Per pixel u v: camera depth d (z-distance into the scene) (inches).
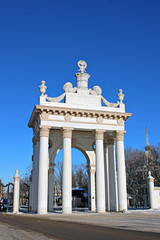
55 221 976.3
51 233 602.5
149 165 3221.0
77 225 791.7
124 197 1553.9
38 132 1627.7
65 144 1545.3
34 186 1695.4
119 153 1620.3
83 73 1749.5
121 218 1058.7
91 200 1882.4
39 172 1471.5
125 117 1672.0
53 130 1861.5
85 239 496.1
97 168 1562.5
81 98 1662.2
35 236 555.2
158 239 477.4
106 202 1743.4
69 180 1496.1
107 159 1820.9
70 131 1568.7
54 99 1620.3
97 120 1630.2
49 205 1798.7
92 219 1040.8
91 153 1939.0
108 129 1640.0
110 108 1689.2
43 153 1493.6
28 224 866.8
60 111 1561.3
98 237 520.7
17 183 1855.3
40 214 1414.9
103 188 1534.2
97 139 1606.8
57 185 3745.1
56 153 1892.2
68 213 1438.2
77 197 2859.3
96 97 1694.1
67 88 1664.6
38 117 1627.7
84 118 1615.4
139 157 3469.5
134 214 1327.5
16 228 737.0
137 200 3117.6
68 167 1512.1
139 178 3356.3
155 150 3284.9
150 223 799.7
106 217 1147.3
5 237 550.3
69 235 559.8
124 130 1660.9
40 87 1611.7
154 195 1908.2
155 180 3085.6
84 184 4153.5
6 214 1620.3
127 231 611.5
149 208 1899.6
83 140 1930.4
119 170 1594.5
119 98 1744.6
